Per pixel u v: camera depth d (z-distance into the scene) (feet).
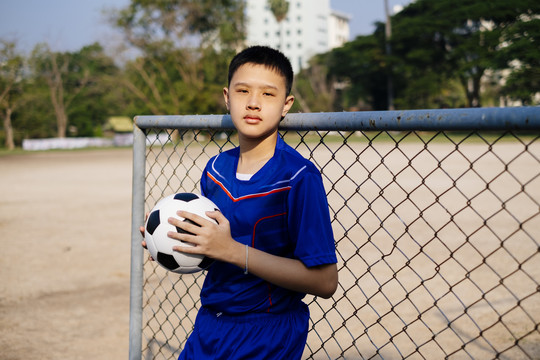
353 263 17.65
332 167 53.98
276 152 5.00
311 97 226.17
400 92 180.04
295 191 4.65
